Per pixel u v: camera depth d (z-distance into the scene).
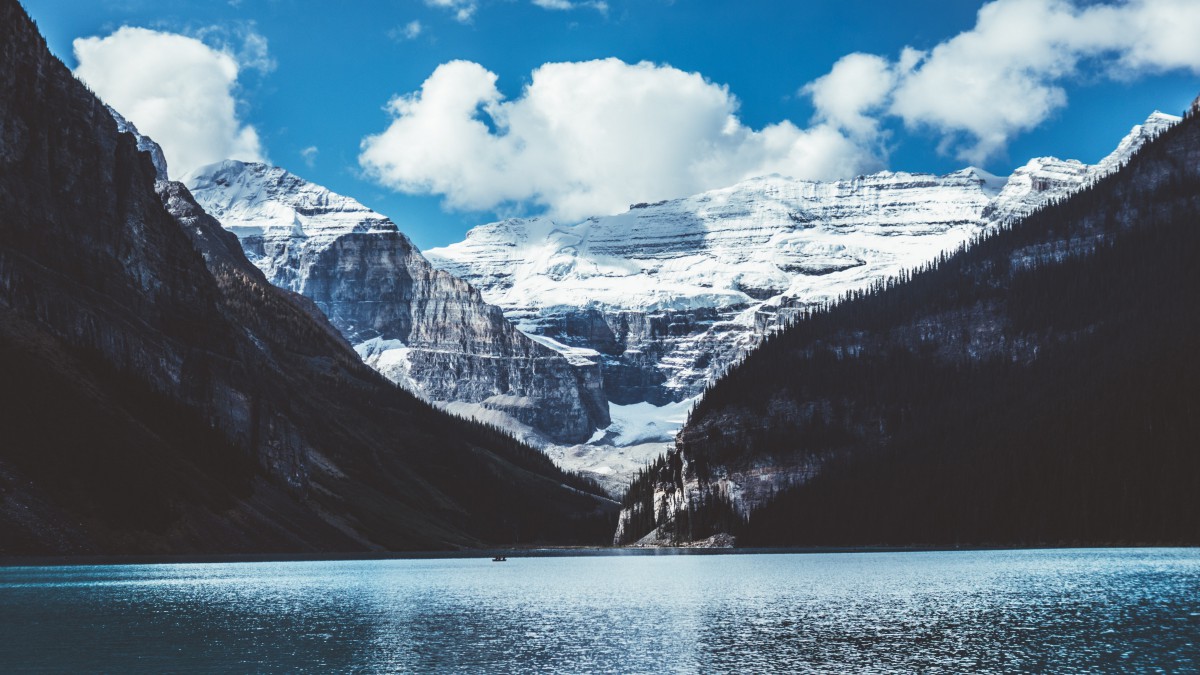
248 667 104.56
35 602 147.62
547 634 125.12
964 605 144.62
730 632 125.00
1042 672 100.44
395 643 118.62
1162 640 114.75
